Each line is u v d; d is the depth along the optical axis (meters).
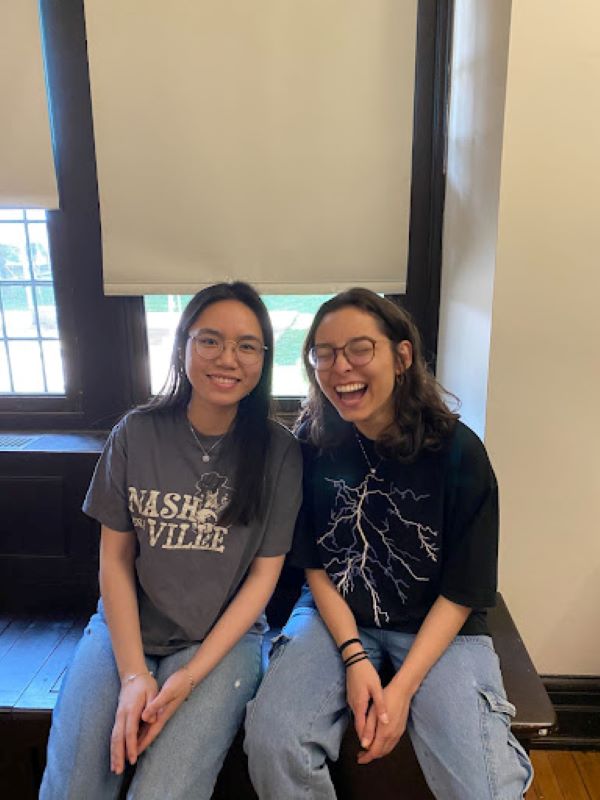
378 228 1.71
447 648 1.16
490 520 1.15
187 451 1.22
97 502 1.24
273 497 1.23
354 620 1.21
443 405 1.20
